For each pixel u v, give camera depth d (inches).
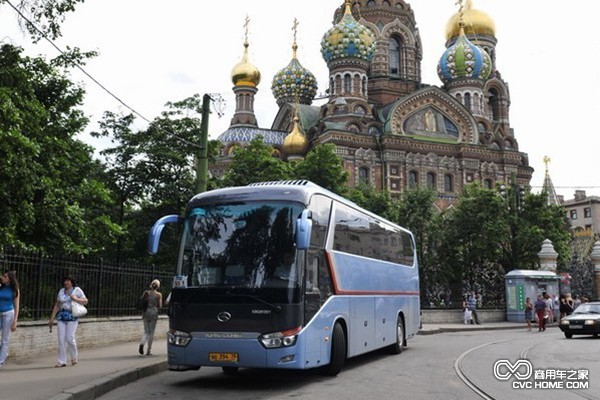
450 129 2536.9
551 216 1831.9
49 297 634.8
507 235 1724.9
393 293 695.7
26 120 680.4
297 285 442.9
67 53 862.5
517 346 786.2
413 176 2390.5
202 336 442.9
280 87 2977.4
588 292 1991.9
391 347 700.0
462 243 1768.0
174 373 534.9
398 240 748.6
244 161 1628.9
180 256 471.2
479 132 2603.3
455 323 1471.5
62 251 752.3
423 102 2479.1
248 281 443.8
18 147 625.6
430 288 1815.9
